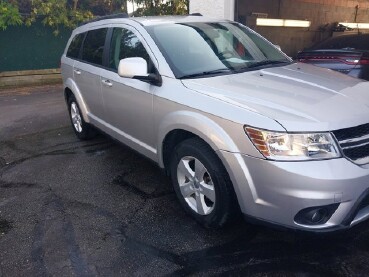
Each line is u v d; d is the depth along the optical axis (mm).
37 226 3404
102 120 4812
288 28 9648
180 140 3455
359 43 5996
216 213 3018
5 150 5520
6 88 10703
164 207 3643
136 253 2967
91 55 4934
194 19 4340
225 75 3441
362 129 2666
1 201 3902
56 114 7594
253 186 2668
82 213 3600
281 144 2510
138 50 3873
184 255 2916
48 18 10758
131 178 4320
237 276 2664
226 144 2744
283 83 3213
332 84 3240
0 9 9953
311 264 2744
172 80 3381
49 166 4785
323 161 2475
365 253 2830
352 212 2541
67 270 2805
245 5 7547
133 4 11562
